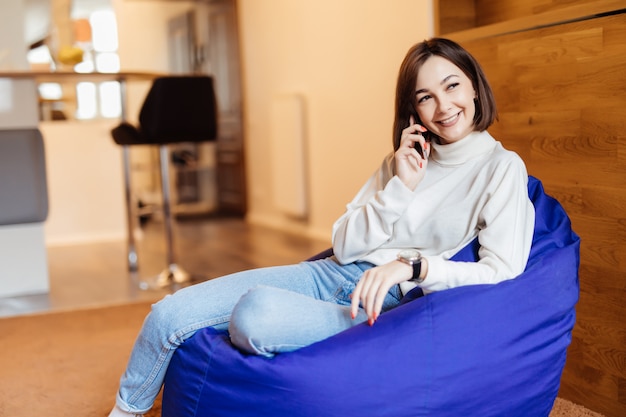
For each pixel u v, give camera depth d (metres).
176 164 6.98
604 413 2.28
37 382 2.71
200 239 5.64
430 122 1.82
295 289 1.89
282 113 5.66
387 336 1.56
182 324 1.72
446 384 1.58
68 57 4.54
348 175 4.98
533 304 1.67
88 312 3.66
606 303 2.24
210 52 6.88
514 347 1.64
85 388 2.63
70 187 5.90
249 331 1.55
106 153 5.98
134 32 6.87
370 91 4.62
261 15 6.11
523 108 2.52
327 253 2.11
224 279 1.86
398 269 1.59
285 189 5.71
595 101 2.22
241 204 6.68
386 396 1.55
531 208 1.77
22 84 4.12
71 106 5.86
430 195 1.86
